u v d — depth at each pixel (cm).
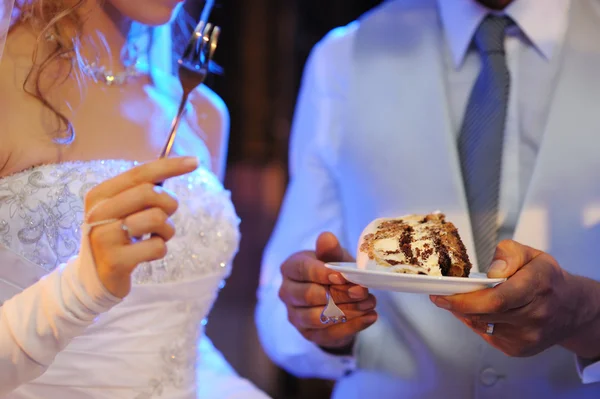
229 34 570
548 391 186
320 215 221
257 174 582
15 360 119
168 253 156
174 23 200
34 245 143
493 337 153
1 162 147
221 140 206
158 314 155
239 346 505
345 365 207
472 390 190
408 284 125
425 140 197
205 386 180
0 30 140
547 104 193
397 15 218
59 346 120
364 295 145
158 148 175
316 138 223
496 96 193
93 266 114
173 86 195
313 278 158
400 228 140
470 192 192
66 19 160
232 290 568
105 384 147
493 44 196
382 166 203
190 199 165
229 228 172
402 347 200
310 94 231
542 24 195
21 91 152
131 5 160
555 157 185
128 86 176
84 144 161
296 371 218
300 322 170
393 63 209
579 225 183
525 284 132
